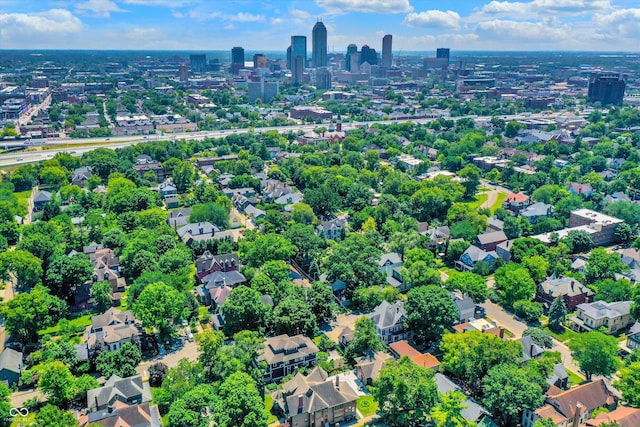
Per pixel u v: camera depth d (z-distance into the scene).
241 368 130.88
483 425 119.19
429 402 118.88
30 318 153.25
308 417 123.12
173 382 128.50
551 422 112.81
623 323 165.75
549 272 198.62
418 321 152.75
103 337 149.50
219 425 112.44
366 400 133.12
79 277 180.25
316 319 164.62
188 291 177.25
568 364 147.00
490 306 182.12
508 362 130.50
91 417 116.00
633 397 123.75
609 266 193.00
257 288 173.88
